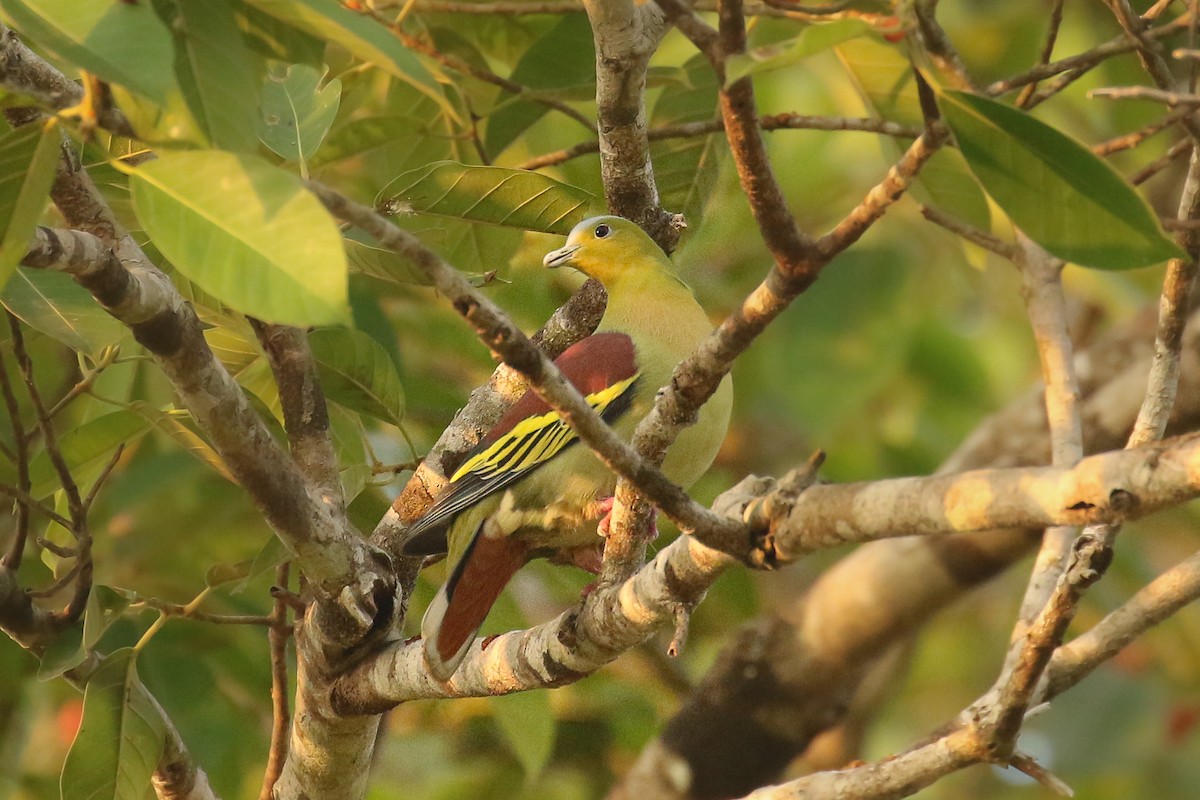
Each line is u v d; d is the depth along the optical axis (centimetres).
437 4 969
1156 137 1331
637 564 739
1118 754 1403
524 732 1084
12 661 1196
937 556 1270
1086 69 851
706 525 638
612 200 908
